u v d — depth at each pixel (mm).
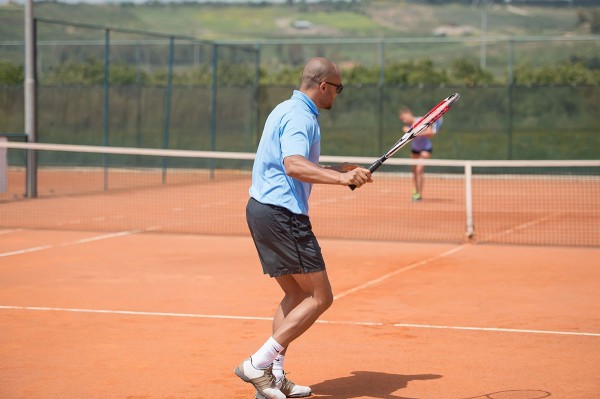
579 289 9539
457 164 13805
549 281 10023
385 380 6164
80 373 6273
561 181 25953
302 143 5367
